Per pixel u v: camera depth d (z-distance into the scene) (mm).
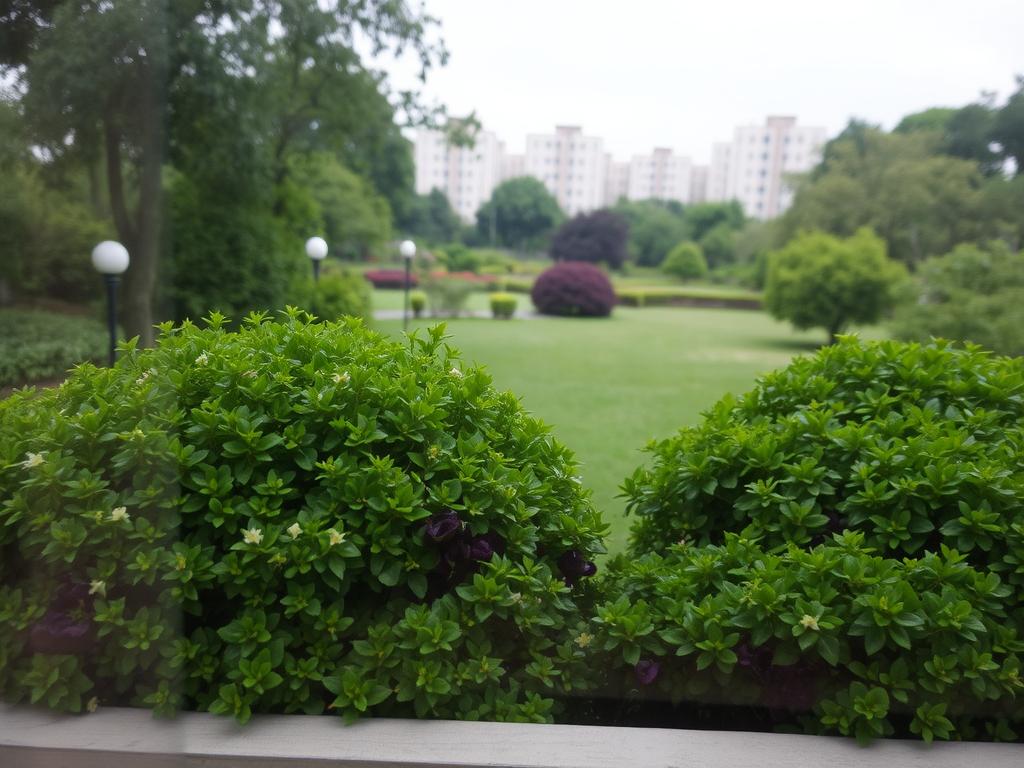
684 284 37812
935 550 1507
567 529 1510
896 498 1471
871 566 1318
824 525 1548
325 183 22391
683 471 1683
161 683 1179
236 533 1288
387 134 11617
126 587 1217
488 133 54781
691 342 14852
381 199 25734
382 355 1626
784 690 1323
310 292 10828
